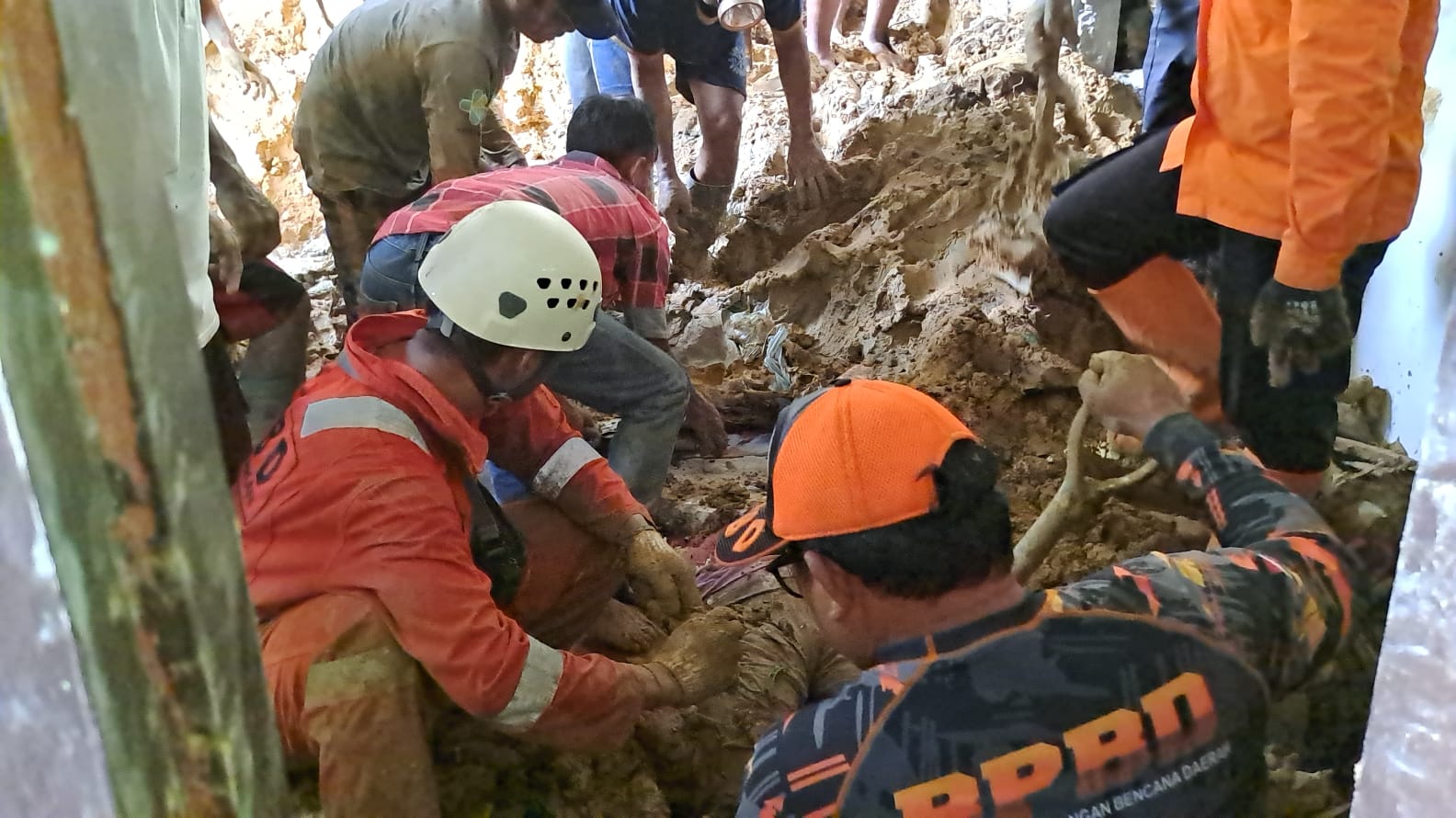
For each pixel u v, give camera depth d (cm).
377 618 104
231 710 44
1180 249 122
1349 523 98
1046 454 176
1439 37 115
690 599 145
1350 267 107
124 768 43
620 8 246
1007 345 193
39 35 35
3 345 37
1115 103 201
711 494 189
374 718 103
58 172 36
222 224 142
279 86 326
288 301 151
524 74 365
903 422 81
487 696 107
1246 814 83
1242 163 113
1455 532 47
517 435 146
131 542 40
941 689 79
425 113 203
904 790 78
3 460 39
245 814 45
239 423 113
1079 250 129
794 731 83
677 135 317
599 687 116
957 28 317
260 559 103
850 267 249
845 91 306
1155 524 125
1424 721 49
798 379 231
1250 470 101
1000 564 80
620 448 171
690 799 132
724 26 231
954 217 239
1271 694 83
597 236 168
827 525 80
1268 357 106
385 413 111
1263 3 108
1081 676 78
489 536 128
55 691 42
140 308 39
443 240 122
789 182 280
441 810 117
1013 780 77
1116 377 116
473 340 115
